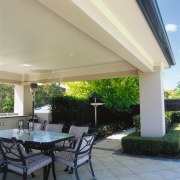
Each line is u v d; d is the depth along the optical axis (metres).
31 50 4.73
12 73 7.91
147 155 5.51
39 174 4.20
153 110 5.98
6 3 2.65
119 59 5.77
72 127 5.16
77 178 3.60
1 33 3.67
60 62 6.02
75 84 9.91
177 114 11.59
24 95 8.81
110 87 9.65
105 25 2.85
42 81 8.01
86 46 4.46
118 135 9.00
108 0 2.66
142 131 6.07
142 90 6.14
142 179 3.92
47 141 3.70
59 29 3.51
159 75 5.97
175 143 5.18
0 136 4.22
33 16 3.02
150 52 5.04
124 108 10.73
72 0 2.10
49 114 9.19
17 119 8.42
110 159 5.21
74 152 3.60
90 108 10.02
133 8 2.83
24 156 3.27
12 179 3.93
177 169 4.44
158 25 3.43
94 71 6.89
